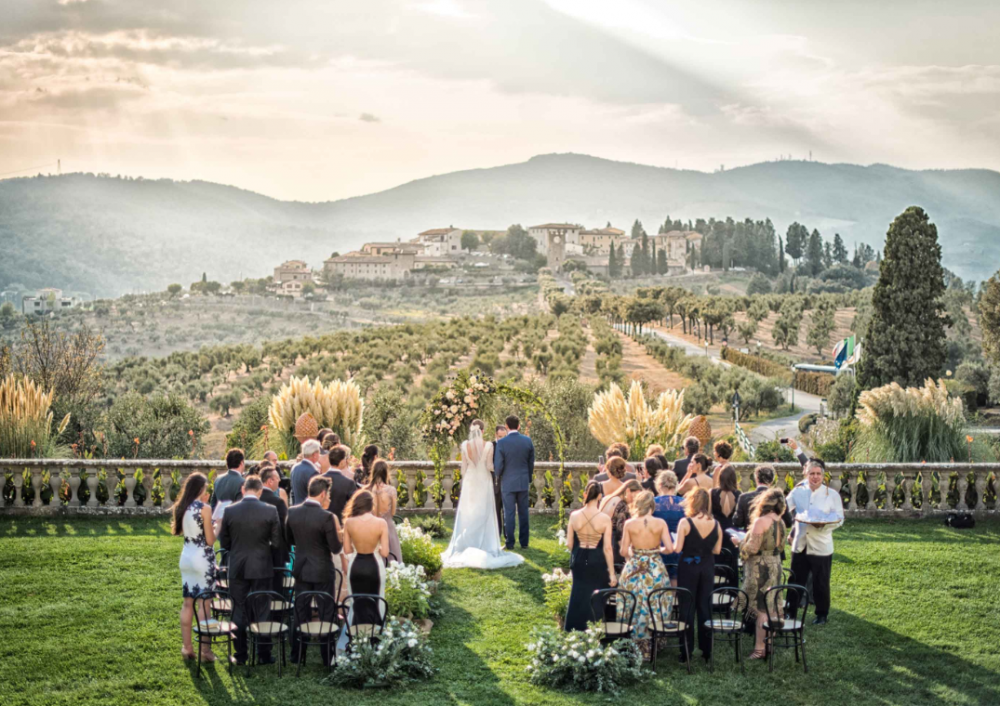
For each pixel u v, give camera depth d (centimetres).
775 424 5291
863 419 1870
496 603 1052
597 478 1091
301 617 850
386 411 3075
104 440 2253
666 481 962
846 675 845
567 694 796
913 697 796
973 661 881
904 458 1794
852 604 1052
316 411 1844
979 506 1460
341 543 913
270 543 871
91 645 901
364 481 1073
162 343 17900
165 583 1105
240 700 774
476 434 1246
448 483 1499
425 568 1096
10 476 1453
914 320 3369
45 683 807
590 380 6906
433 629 964
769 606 873
